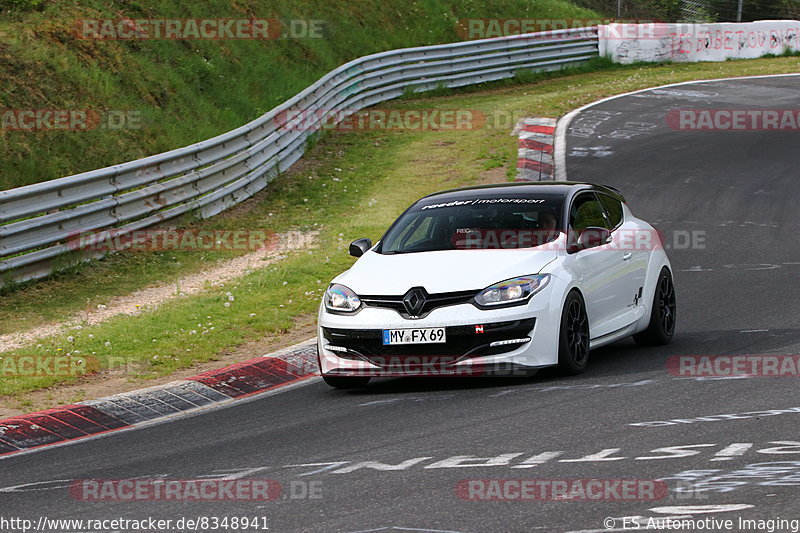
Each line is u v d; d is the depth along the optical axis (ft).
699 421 75.25
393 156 274.16
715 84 376.07
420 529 55.36
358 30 379.14
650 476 62.03
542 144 278.67
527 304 94.07
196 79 271.28
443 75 373.81
